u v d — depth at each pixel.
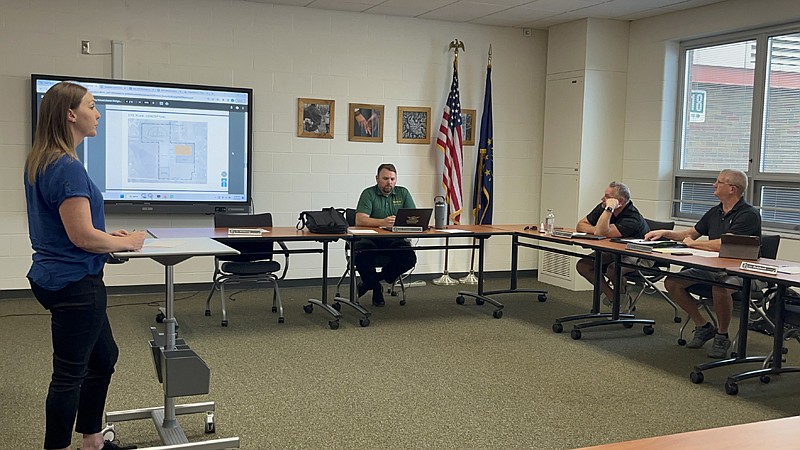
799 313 4.02
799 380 4.22
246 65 6.59
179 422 3.32
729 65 6.47
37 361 4.25
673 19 6.75
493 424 3.41
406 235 5.39
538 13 6.88
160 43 6.31
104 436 2.96
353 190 7.09
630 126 7.27
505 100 7.63
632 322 5.26
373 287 6.04
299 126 6.82
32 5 5.92
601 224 5.41
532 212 7.86
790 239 5.82
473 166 7.57
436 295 6.68
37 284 2.42
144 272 6.44
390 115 7.16
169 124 6.29
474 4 6.54
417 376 4.14
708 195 6.71
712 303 5.14
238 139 6.53
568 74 7.32
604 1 6.33
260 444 3.11
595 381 4.13
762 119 6.14
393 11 6.89
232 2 6.50
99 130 6.08
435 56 7.29
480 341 4.99
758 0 5.95
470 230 5.75
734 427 1.55
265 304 6.08
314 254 7.02
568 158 7.33
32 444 3.01
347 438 3.20
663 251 4.61
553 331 5.31
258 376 4.07
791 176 5.89
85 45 6.07
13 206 6.00
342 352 4.62
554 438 3.25
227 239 4.77
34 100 5.91
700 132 6.78
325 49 6.86
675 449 1.43
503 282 7.55
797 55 5.83
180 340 3.04
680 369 4.41
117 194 6.18
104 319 2.56
